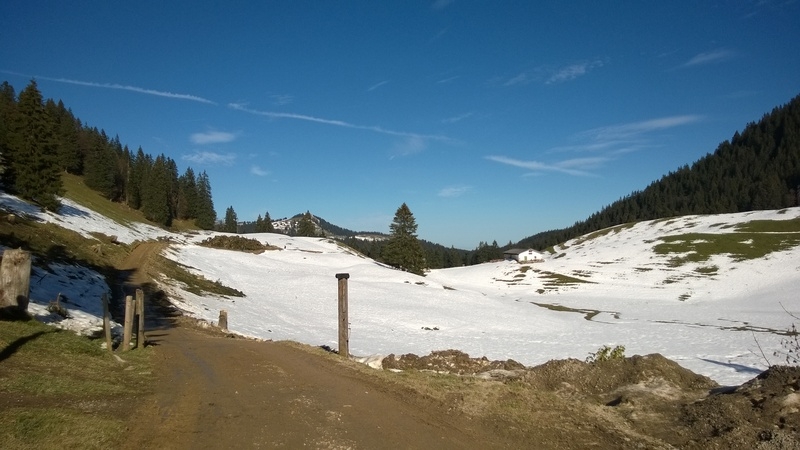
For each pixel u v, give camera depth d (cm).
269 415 864
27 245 2898
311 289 5272
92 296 2431
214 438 742
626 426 880
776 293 6631
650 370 1195
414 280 6781
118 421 780
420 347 3022
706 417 867
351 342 3055
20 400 808
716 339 3703
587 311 6047
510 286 9150
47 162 5244
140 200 11312
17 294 1348
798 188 14662
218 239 8294
